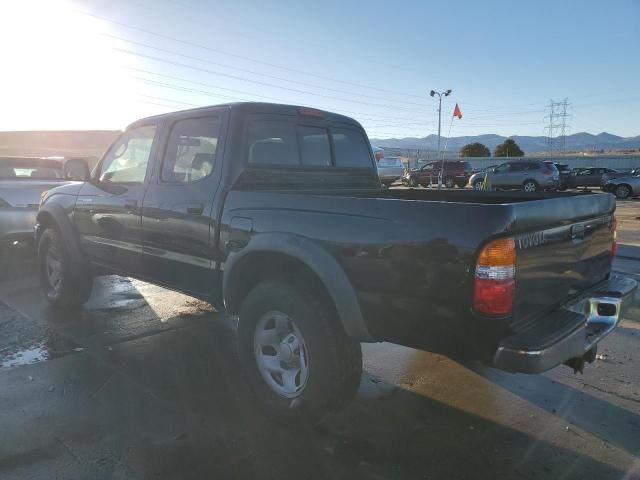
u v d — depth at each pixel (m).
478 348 2.54
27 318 5.41
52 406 3.50
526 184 27.84
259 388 3.45
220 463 2.89
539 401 3.73
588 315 3.23
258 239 3.29
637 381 4.08
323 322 3.07
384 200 2.83
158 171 4.23
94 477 2.73
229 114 3.78
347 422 3.41
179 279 4.03
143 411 3.46
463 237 2.51
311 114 4.38
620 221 15.74
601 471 2.88
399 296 2.74
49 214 5.55
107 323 5.31
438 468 2.90
